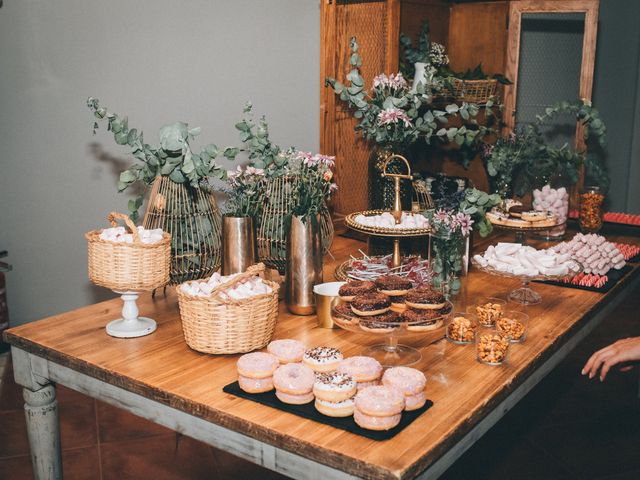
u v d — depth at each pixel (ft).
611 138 19.69
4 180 13.11
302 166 8.51
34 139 12.56
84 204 12.38
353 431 5.13
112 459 10.18
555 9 14.03
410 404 5.40
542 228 10.41
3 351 13.60
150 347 6.82
